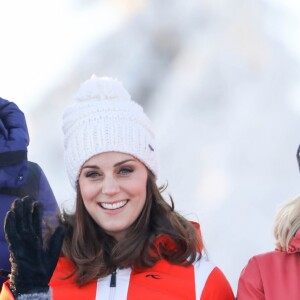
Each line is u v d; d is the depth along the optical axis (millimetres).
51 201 14250
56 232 11727
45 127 53250
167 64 56875
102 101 12711
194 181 44344
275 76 54000
